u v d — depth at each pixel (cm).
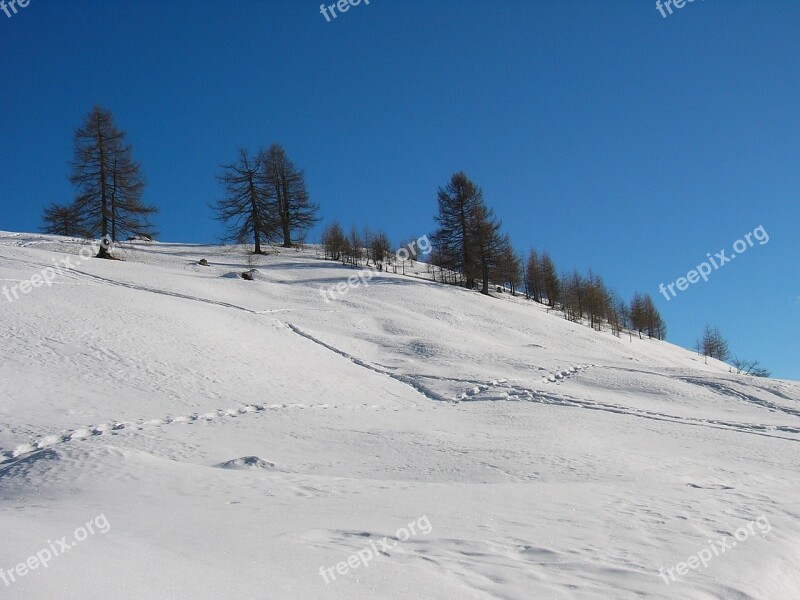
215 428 1722
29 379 1944
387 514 832
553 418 2164
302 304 4456
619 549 707
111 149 5062
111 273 4253
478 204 6450
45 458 1203
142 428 1650
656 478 1313
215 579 536
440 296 5350
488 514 847
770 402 2639
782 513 952
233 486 1026
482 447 1577
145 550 618
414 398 2572
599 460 1477
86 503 894
